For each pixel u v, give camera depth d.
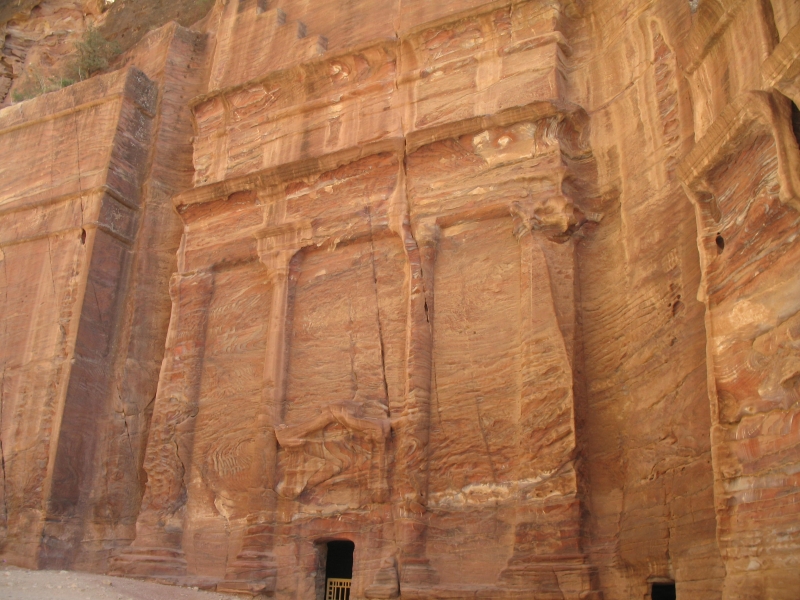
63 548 13.45
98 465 14.23
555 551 9.38
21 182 16.92
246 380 13.15
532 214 11.12
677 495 8.51
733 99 7.89
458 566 10.16
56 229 15.89
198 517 12.73
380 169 12.91
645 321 9.73
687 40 9.18
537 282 10.70
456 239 11.92
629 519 9.17
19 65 24.19
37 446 14.06
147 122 17.12
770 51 7.43
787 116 6.98
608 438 9.87
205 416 13.34
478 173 11.94
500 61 12.77
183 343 13.91
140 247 15.76
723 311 7.62
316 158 13.39
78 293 14.98
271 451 12.16
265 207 14.07
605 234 11.00
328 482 11.57
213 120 15.85
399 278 12.27
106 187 15.75
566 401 9.94
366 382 11.91
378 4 15.36
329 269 13.00
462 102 12.80
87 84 17.39
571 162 11.48
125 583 11.65
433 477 10.77
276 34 16.27
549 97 11.87
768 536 6.62
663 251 9.66
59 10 24.89
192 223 14.83
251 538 11.72
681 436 8.63
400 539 10.48
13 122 17.80
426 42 13.66
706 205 8.29
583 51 12.43
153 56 18.53
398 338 11.88
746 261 7.42
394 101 13.58
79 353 14.52
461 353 11.22
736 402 7.30
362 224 12.73
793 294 6.78
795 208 6.84
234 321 13.74
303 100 14.83
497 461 10.39
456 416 10.91
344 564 12.27
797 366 6.61
